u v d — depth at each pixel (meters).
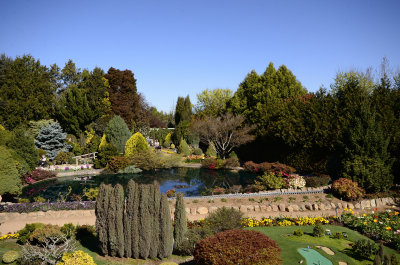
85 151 31.83
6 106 35.12
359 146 16.70
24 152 22.72
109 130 31.75
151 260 9.43
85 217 14.27
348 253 9.05
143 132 41.75
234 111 37.62
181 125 40.19
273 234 10.90
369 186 16.05
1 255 9.56
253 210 14.95
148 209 9.45
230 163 27.41
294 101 26.78
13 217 14.15
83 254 7.81
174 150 37.53
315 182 17.94
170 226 9.61
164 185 21.25
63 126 38.56
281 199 15.95
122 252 9.48
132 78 48.06
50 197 18.08
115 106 45.22
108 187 9.79
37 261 9.06
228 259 6.83
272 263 6.87
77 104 38.34
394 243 10.04
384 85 21.27
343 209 14.75
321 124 22.19
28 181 21.70
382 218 12.55
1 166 15.30
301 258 8.33
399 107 19.17
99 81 43.06
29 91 37.69
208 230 10.29
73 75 50.00
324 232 10.67
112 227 9.45
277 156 28.02
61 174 24.91
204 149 42.59
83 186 21.02
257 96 35.34
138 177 24.16
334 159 21.70
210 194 17.95
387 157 16.66
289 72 36.38
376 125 16.83
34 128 35.12
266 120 29.08
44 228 10.94
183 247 9.61
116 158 26.22
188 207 15.12
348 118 20.50
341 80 31.61
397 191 16.52
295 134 23.94
